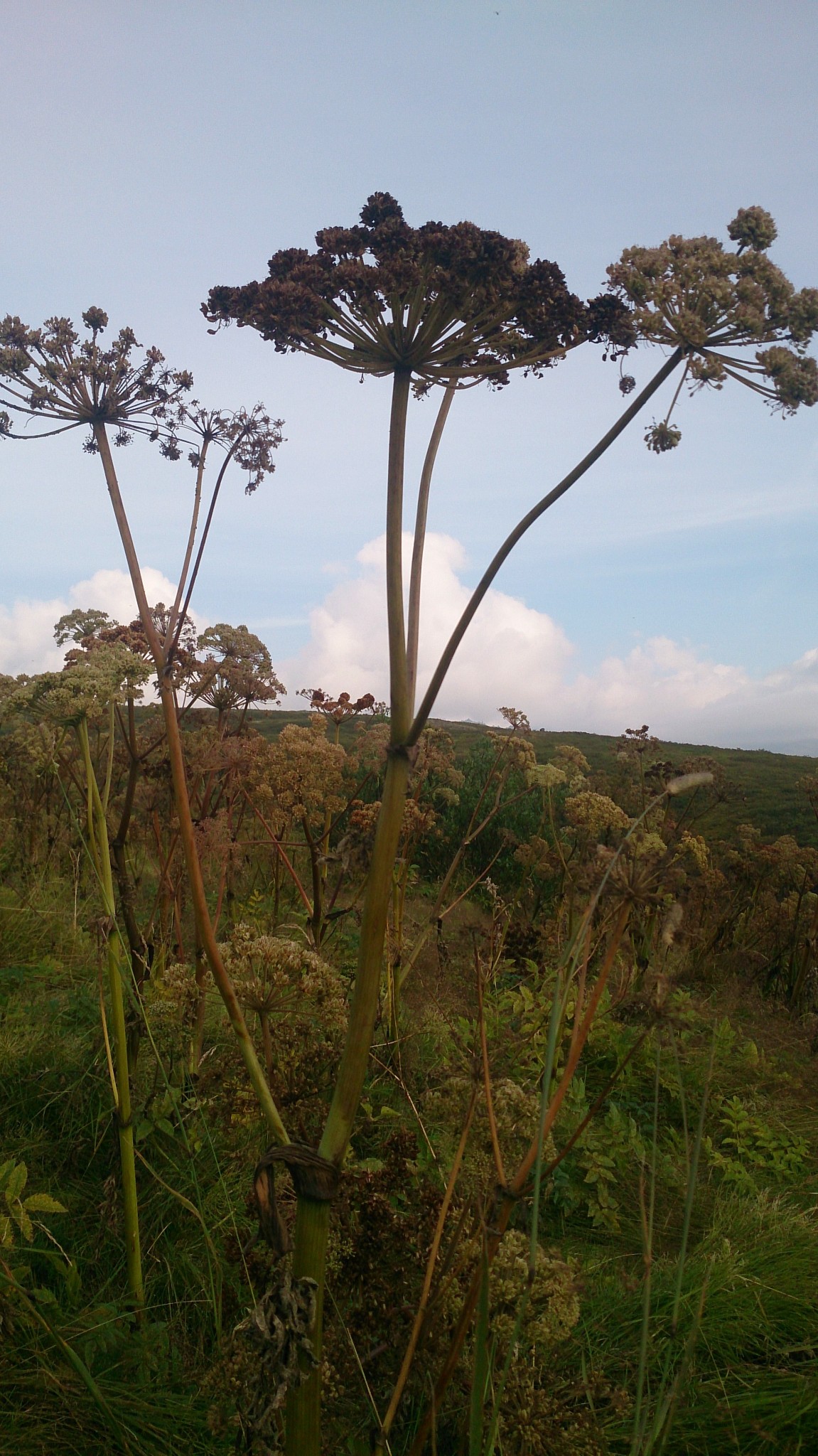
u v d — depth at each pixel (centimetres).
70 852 640
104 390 247
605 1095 154
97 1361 237
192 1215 291
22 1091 351
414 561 196
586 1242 334
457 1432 197
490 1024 423
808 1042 585
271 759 410
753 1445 225
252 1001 207
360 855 236
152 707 514
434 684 151
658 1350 254
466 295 176
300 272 178
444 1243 193
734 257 168
